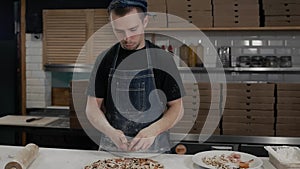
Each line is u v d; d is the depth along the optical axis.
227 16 3.14
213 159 1.56
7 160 1.55
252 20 3.12
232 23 3.14
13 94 4.09
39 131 3.17
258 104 2.88
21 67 4.07
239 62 3.51
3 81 4.07
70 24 4.00
